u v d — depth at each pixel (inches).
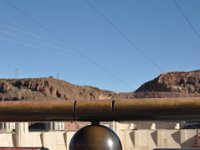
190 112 311.4
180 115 315.9
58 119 338.3
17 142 2628.0
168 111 315.9
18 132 2647.6
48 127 3629.4
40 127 3659.0
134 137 3927.2
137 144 3934.5
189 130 3927.2
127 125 4062.5
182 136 3932.1
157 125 4269.2
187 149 331.9
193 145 3838.6
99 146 311.7
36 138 2844.5
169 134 3973.9
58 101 335.6
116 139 319.3
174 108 313.9
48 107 331.9
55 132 3063.5
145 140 3976.4
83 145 313.9
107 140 313.9
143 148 3961.6
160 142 3961.6
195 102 310.3
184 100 313.6
